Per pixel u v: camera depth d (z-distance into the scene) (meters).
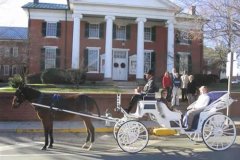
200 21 23.94
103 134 16.64
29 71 46.75
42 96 13.02
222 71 51.19
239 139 15.35
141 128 12.55
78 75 39.38
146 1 45.94
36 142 14.39
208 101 13.11
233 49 21.38
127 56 48.81
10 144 13.88
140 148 12.41
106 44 45.28
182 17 37.12
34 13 47.19
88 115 13.07
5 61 46.84
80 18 45.47
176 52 48.84
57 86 35.88
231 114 21.83
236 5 22.33
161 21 48.53
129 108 13.21
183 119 13.12
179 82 22.89
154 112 12.78
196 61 49.25
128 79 48.44
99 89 33.12
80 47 47.59
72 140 14.94
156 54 49.56
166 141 14.65
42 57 47.09
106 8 45.25
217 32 23.44
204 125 12.80
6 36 51.19
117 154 12.03
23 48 46.78
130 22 48.78
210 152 12.47
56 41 47.50
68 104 13.18
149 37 49.75
